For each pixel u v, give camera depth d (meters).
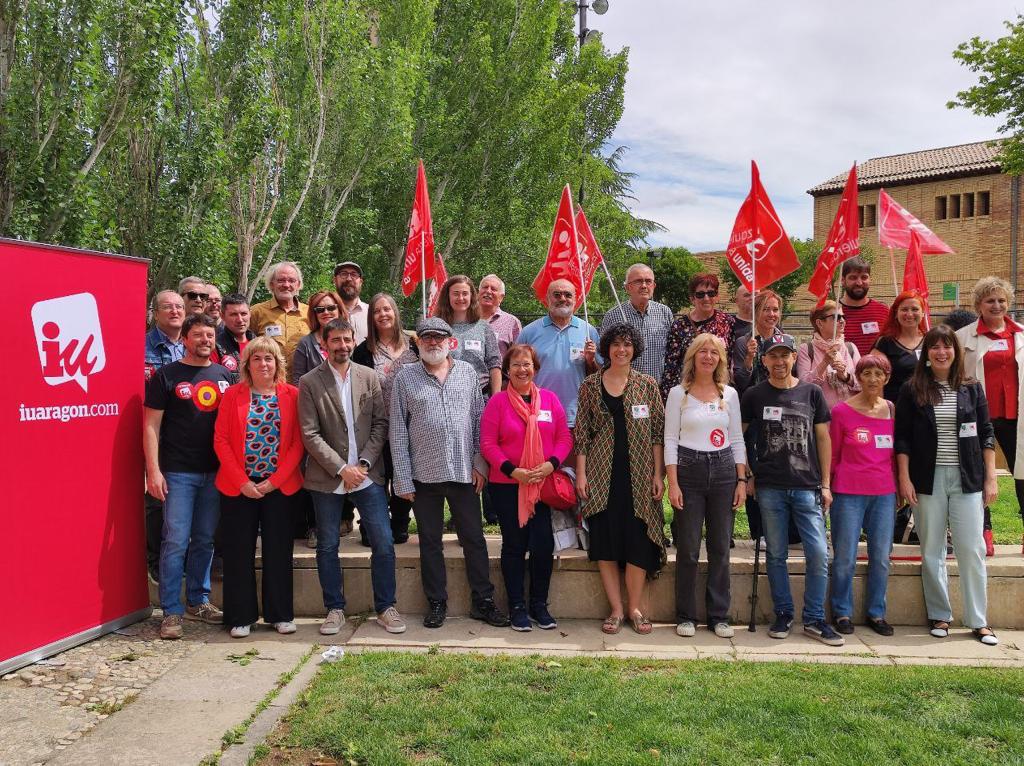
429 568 5.62
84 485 5.14
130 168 11.80
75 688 4.42
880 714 4.12
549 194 25.56
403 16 22.00
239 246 14.91
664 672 4.76
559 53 29.75
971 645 5.35
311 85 16.86
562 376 6.32
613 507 5.53
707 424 5.44
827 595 5.77
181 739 3.82
